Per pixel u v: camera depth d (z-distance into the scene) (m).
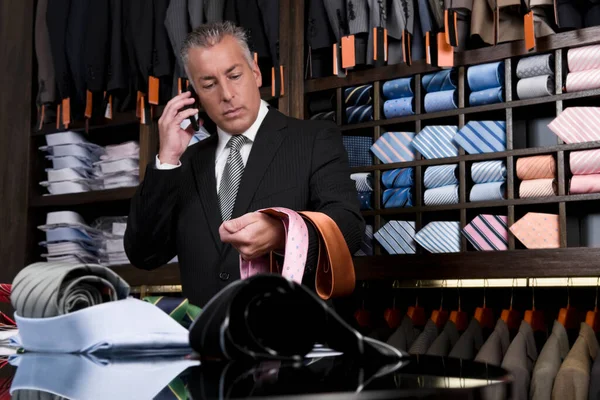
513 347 2.24
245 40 2.03
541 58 2.50
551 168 2.46
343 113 2.93
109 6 3.44
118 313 0.79
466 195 2.71
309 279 1.24
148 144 3.35
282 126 1.92
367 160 2.90
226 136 1.98
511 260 2.45
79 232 3.53
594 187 2.36
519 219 2.59
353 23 2.78
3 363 0.72
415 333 2.71
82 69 3.48
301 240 1.06
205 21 3.11
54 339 0.81
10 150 3.70
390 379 0.52
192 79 1.98
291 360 0.69
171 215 1.90
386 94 2.84
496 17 2.50
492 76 2.58
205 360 0.72
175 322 0.81
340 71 2.82
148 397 0.46
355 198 1.82
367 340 0.67
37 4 3.75
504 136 2.59
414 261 2.62
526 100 2.51
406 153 2.79
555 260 2.37
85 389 0.52
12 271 3.63
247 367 0.64
